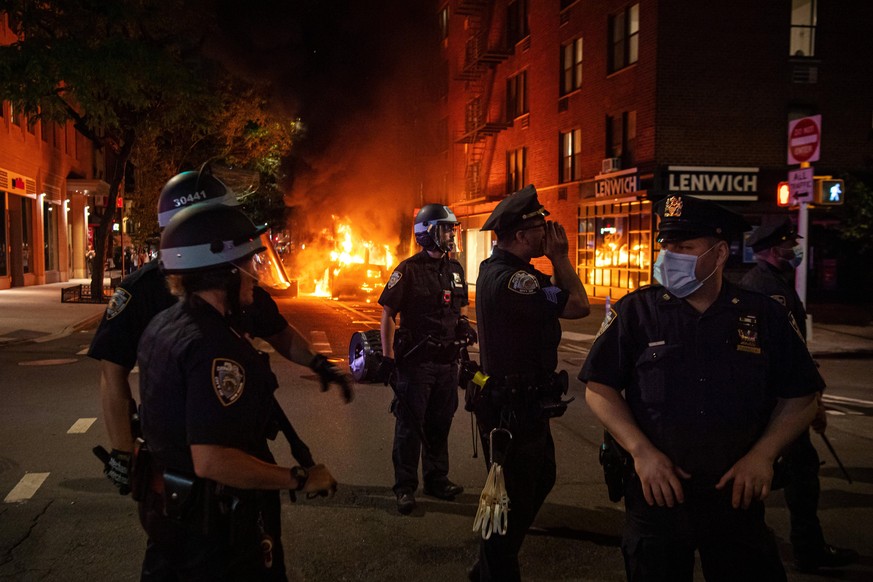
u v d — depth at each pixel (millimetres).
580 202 24750
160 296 2869
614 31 22484
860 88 20562
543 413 3205
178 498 2117
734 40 20000
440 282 4914
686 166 19875
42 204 29547
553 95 26562
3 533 4270
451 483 5094
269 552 2258
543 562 3984
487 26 32000
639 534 2465
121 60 13180
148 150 25766
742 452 2363
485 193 33062
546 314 3150
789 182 11500
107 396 2797
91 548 4066
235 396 2051
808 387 2365
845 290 20688
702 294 2441
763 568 2381
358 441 6457
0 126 24500
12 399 8031
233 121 27328
